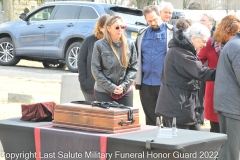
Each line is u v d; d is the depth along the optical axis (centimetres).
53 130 629
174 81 752
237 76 701
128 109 628
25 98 1346
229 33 761
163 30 916
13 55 2052
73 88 1155
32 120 688
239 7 4838
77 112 631
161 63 907
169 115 754
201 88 820
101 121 616
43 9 1978
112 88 777
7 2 3438
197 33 739
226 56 716
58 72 1983
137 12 1861
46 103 694
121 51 782
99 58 784
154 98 927
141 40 927
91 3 1881
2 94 1462
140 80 923
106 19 861
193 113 758
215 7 5103
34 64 2338
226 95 714
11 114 1194
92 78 886
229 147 722
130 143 578
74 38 1880
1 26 2073
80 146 609
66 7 1919
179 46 746
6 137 673
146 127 660
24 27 1995
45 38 1936
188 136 605
